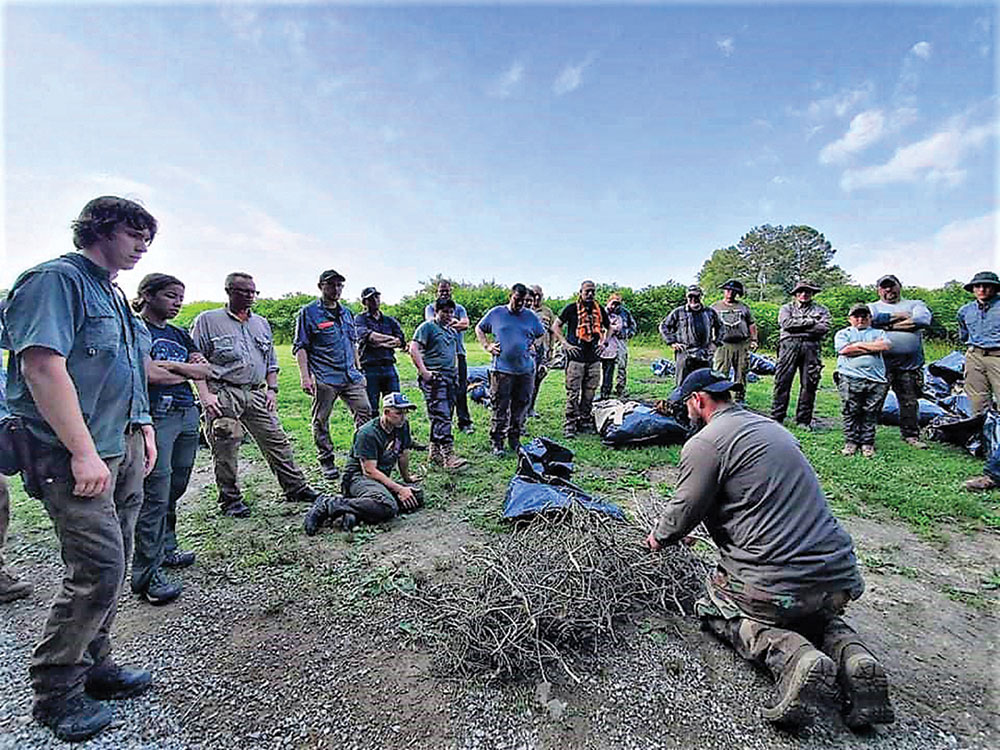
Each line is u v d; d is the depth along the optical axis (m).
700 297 7.35
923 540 3.66
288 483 4.36
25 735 1.92
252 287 4.00
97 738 1.92
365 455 4.14
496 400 5.58
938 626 2.65
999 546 3.56
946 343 16.22
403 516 4.07
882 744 1.91
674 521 2.40
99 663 2.11
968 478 4.85
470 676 2.26
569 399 6.45
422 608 2.80
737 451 2.24
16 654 2.44
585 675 2.26
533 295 9.66
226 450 3.98
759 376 11.77
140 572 2.87
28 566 3.36
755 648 2.17
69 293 1.83
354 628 2.64
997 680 2.26
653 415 5.96
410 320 24.06
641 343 20.39
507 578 2.63
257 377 4.09
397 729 1.99
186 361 3.28
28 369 1.72
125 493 2.21
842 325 19.25
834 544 2.12
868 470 5.06
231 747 1.90
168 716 2.04
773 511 2.16
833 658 2.04
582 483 4.75
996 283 5.59
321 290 4.89
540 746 1.90
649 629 2.56
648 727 1.99
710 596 2.45
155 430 2.88
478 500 4.39
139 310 3.17
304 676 2.28
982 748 1.90
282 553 3.41
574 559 2.80
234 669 2.32
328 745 1.91
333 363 4.89
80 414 1.79
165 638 2.55
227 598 2.92
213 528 3.85
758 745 1.90
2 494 2.89
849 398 5.70
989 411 5.52
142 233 2.00
